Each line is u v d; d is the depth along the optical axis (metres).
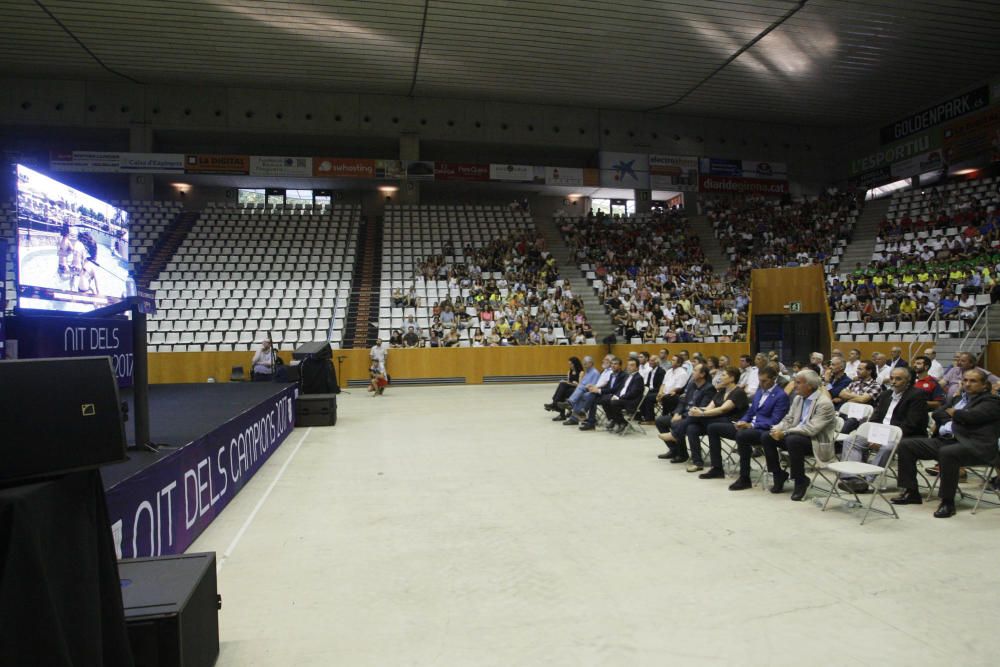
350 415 11.36
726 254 24.08
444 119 23.72
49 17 16.25
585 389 9.77
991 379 7.31
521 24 16.92
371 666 2.73
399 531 4.66
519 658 2.78
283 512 5.19
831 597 3.41
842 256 22.38
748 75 20.98
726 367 6.84
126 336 8.78
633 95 23.09
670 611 3.25
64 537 1.59
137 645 2.14
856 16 16.61
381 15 16.30
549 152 25.72
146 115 21.70
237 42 17.95
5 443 1.52
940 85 21.92
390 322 18.14
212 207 23.22
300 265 19.84
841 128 27.27
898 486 5.68
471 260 21.17
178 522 4.09
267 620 3.19
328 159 23.11
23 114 20.81
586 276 21.92
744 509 5.24
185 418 5.85
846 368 10.16
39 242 6.46
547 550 4.22
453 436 9.02
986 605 3.30
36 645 1.41
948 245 19.39
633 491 5.86
